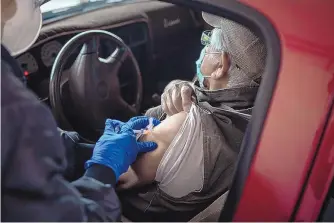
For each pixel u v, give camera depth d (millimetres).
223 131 1271
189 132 1238
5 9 1019
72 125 1818
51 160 758
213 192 1257
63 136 1377
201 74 1404
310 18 905
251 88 1316
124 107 1906
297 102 902
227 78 1348
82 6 2160
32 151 730
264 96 923
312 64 895
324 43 894
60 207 763
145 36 2469
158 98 2553
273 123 914
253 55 1262
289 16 911
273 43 915
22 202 734
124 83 2346
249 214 945
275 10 918
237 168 954
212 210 1183
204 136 1233
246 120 1279
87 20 2104
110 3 2346
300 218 949
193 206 1269
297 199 931
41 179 735
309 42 897
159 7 2521
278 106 911
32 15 1081
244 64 1283
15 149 719
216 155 1228
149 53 2520
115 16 2256
